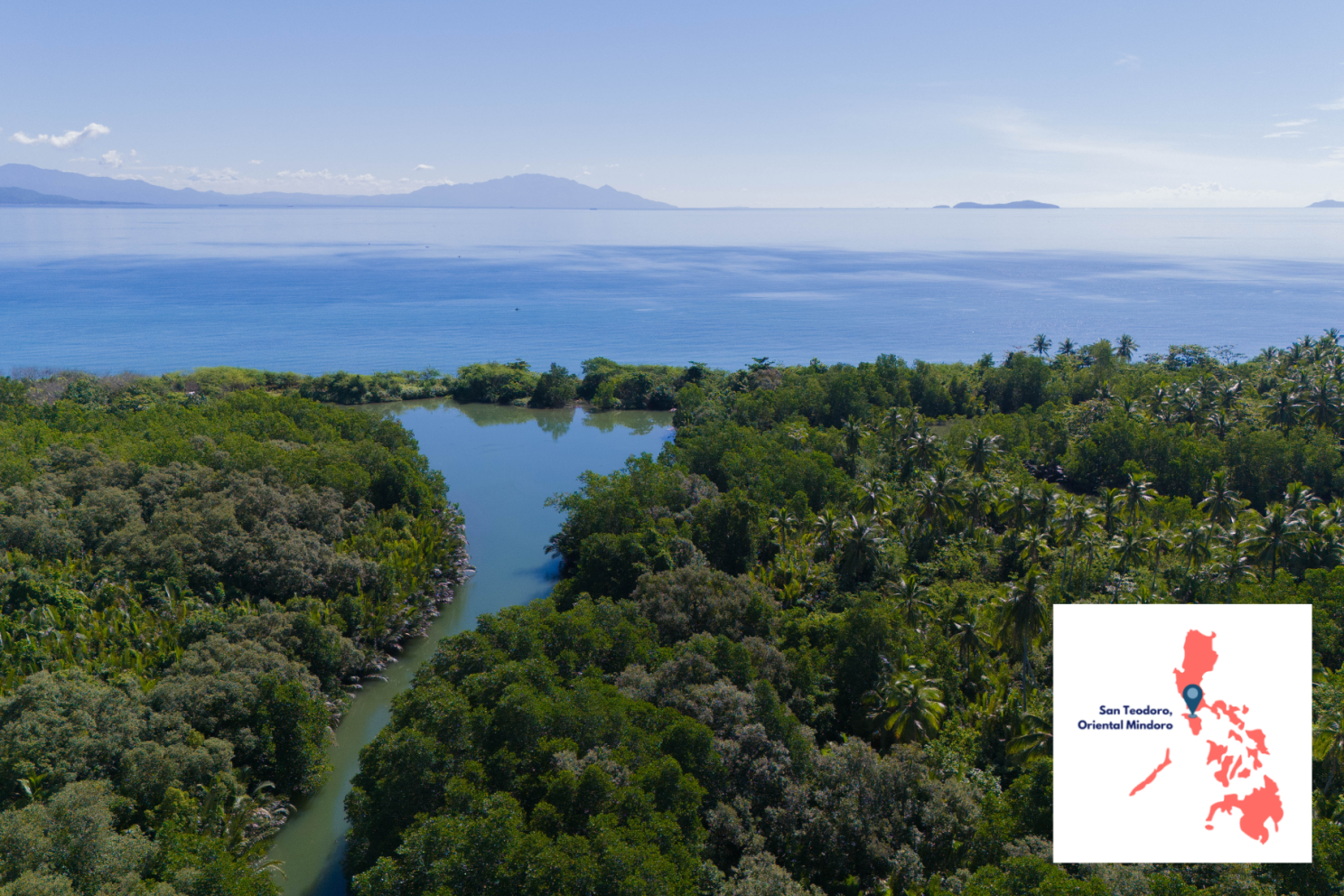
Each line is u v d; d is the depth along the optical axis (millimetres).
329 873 52750
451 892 36281
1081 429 142000
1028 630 64438
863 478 122312
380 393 197125
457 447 161625
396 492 99250
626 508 92438
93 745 47781
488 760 45906
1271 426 131625
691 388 177875
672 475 102812
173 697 53531
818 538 93438
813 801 47750
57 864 38062
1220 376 169500
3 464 85688
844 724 61938
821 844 45781
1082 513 87062
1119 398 154000
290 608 72062
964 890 37062
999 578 92375
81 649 62312
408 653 79625
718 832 45812
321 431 120125
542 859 36375
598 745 46312
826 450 129250
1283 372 165625
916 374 182375
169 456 94938
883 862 44750
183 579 71750
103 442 103562
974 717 62688
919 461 123750
